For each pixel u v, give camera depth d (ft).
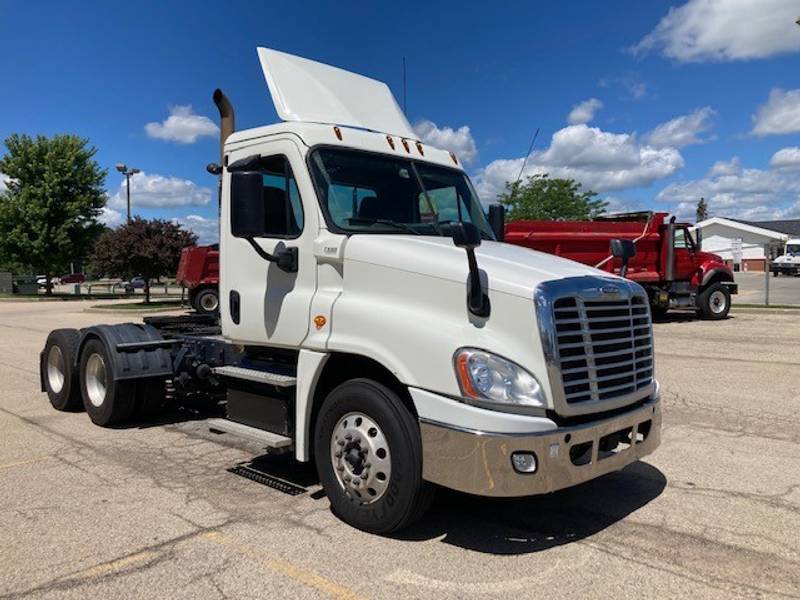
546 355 12.12
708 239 245.86
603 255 55.67
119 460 19.02
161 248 96.94
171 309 86.07
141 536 13.69
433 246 14.21
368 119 18.38
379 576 12.01
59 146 134.10
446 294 13.03
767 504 15.55
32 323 67.67
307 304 15.11
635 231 57.26
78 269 236.22
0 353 43.37
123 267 97.66
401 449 13.07
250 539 13.53
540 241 52.80
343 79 18.90
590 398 12.77
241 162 16.49
